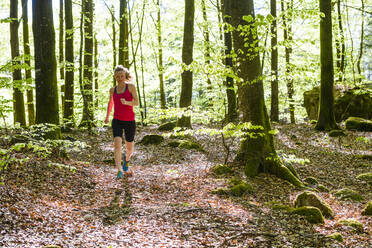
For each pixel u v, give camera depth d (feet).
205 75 20.90
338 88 55.26
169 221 15.14
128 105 18.92
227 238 13.58
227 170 25.08
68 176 20.27
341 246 13.97
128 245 12.32
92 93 46.98
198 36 64.69
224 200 19.06
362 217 18.45
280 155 27.55
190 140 37.93
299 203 19.42
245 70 25.12
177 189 20.88
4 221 12.70
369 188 25.09
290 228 15.55
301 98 70.44
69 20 46.09
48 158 21.84
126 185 20.85
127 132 19.52
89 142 37.37
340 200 21.85
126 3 49.75
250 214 16.98
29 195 15.99
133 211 16.19
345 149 36.63
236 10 25.11
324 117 45.47
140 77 77.71
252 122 25.48
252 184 22.99
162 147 34.78
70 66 42.37
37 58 23.38
